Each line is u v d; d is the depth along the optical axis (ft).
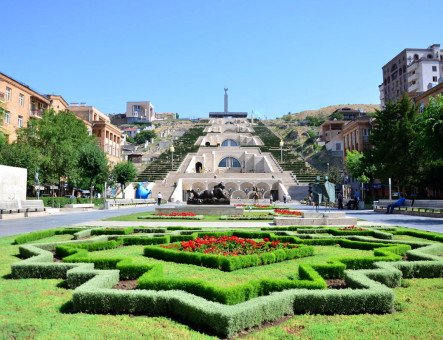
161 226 62.49
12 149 139.54
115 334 17.71
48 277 28.96
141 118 604.08
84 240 43.55
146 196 196.75
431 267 29.40
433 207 99.91
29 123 160.45
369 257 31.91
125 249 42.83
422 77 297.94
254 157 281.95
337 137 315.37
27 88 190.39
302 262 34.47
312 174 239.71
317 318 20.01
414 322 19.31
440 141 90.84
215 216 93.15
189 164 262.06
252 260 32.24
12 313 20.76
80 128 179.32
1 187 96.99
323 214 71.77
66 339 17.07
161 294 21.03
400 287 26.40
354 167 189.57
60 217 93.09
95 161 151.74
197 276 28.60
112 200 143.33
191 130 447.42
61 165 151.84
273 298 20.01
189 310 19.36
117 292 21.17
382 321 19.48
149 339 17.21
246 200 171.32
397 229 57.11
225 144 377.30
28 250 36.42
